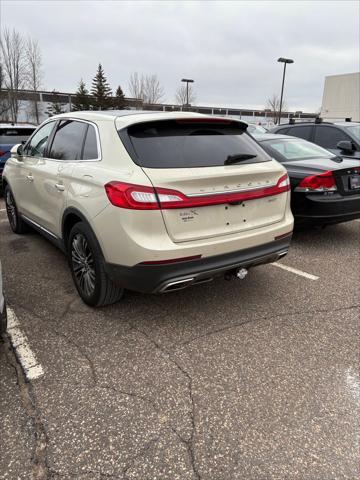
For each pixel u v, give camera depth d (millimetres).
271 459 2027
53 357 2832
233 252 3051
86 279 3457
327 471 1964
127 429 2203
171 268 2777
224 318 3398
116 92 52062
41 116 42062
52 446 2086
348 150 7059
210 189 2881
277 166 3434
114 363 2773
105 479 1910
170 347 2969
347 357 2873
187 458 2029
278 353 2912
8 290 3891
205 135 3223
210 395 2471
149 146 2926
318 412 2340
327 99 47531
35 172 4336
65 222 3615
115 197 2781
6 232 6012
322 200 4875
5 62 30391
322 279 4223
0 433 2164
